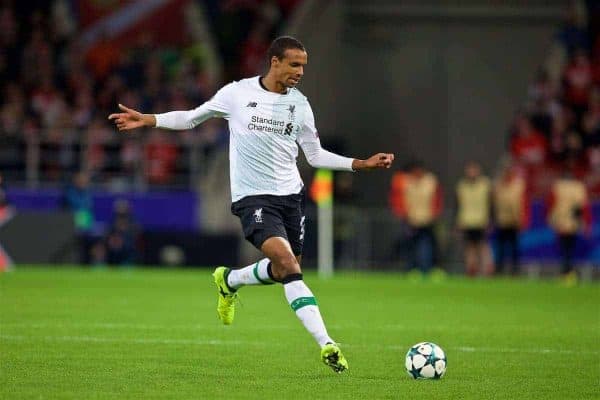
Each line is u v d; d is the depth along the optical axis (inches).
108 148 4141.2
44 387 1128.2
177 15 4594.0
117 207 3713.1
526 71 4532.5
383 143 4569.4
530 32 4532.5
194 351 1453.0
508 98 4537.4
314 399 1083.9
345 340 1647.4
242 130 1302.9
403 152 4564.5
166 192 3966.5
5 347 1453.0
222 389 1135.6
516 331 1814.7
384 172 4576.8
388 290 2883.9
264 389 1142.3
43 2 4488.2
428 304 2406.5
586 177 4099.4
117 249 3693.4
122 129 1273.4
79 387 1131.9
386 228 3887.8
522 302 2507.4
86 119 4180.6
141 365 1304.1
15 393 1087.0
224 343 1553.9
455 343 1622.8
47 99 4215.1
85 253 3823.8
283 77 1291.8
